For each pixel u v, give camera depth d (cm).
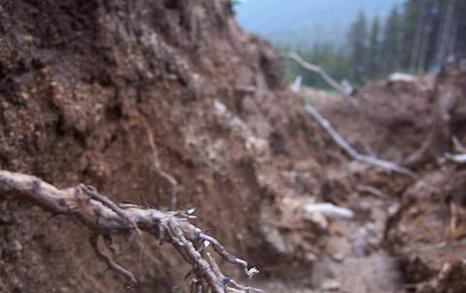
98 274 255
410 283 403
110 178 269
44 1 228
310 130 679
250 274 131
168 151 318
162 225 130
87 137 248
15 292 204
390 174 662
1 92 202
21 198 119
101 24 257
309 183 538
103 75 262
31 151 214
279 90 639
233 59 507
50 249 226
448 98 682
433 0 1230
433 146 655
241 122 438
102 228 125
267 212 410
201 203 341
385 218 566
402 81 837
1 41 200
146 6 333
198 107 361
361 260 455
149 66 301
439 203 450
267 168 446
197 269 128
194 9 439
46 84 224
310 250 430
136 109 288
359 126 802
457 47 1166
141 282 283
